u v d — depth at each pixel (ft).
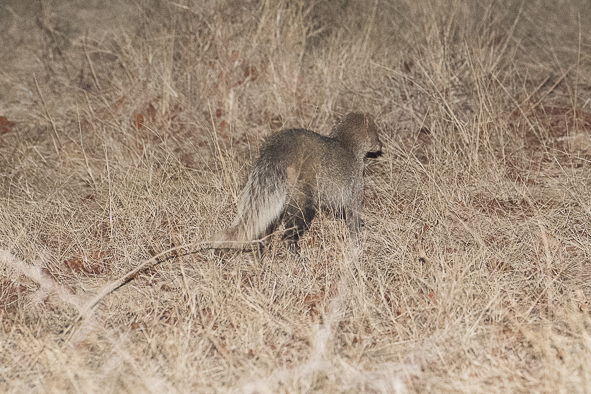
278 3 51.80
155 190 36.32
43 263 31.50
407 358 23.45
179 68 51.70
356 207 31.76
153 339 24.40
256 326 25.09
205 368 23.17
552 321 25.09
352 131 31.17
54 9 67.97
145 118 46.83
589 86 50.85
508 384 21.53
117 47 57.31
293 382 21.81
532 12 64.90
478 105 42.88
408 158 37.01
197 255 31.30
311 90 48.96
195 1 51.55
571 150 40.57
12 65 57.16
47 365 23.29
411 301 26.99
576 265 29.35
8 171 41.09
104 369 23.22
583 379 21.18
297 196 29.58
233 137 45.09
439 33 49.03
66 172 40.73
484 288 26.58
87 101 47.52
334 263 29.71
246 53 51.26
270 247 30.53
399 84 49.24
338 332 25.39
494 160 38.19
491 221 33.22
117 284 27.96
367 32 55.77
